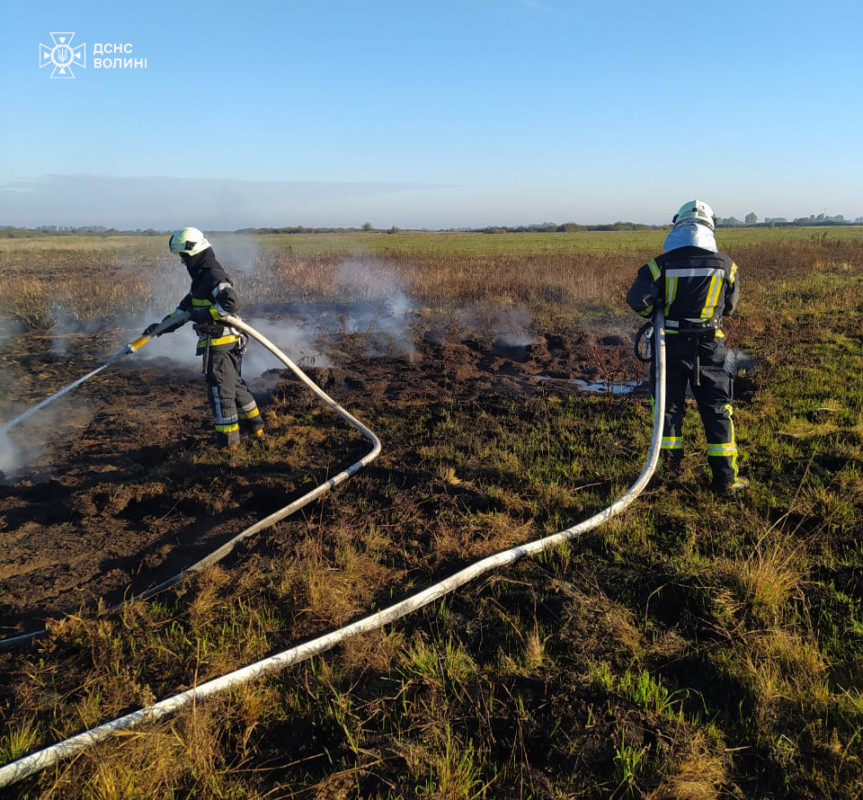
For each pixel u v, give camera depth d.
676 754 2.10
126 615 2.93
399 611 2.88
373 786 2.04
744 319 9.23
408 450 4.95
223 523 4.03
